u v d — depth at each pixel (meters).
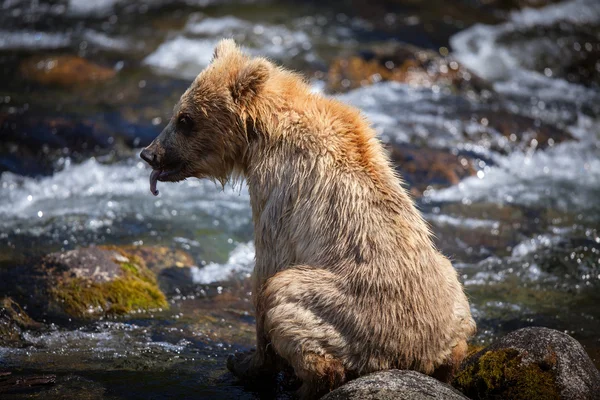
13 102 17.55
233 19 24.91
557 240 13.43
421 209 14.53
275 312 7.57
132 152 16.22
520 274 12.20
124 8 25.42
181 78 20.09
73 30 22.91
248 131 8.70
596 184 16.22
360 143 8.41
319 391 7.50
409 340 7.55
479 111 19.11
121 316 10.16
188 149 8.93
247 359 8.89
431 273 7.86
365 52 21.47
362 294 7.54
